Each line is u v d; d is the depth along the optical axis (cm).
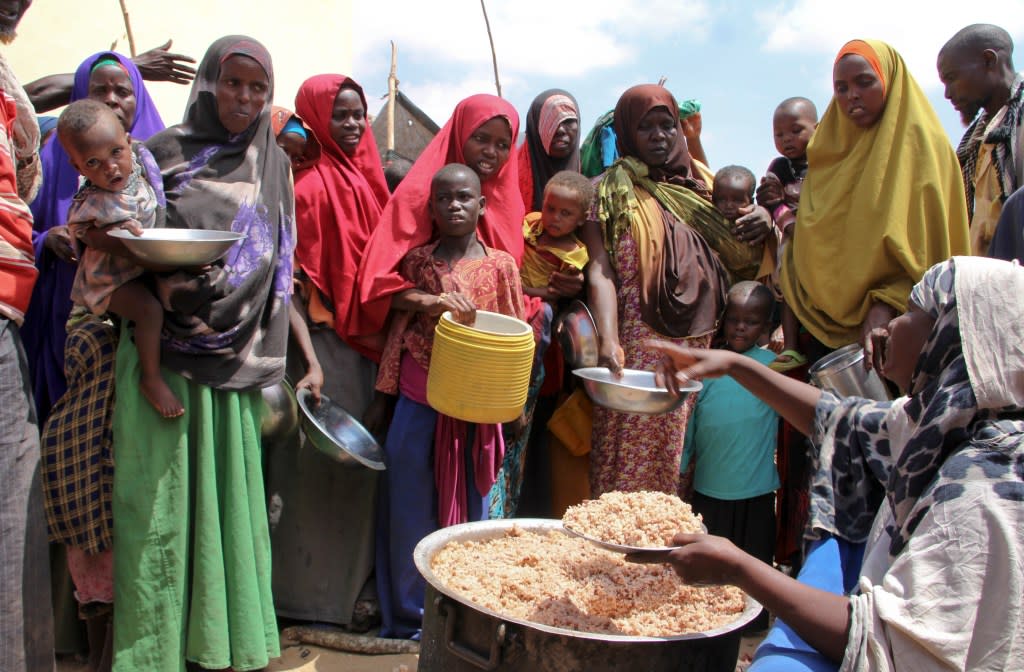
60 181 368
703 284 423
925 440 197
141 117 408
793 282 414
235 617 321
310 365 378
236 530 322
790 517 426
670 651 239
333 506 389
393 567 377
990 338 190
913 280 371
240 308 321
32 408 286
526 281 424
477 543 320
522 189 479
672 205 432
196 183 324
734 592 286
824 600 200
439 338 352
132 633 304
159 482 307
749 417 409
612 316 407
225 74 323
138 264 296
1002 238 318
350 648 368
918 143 379
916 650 181
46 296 348
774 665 207
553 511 443
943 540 182
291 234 351
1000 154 408
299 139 396
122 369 309
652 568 303
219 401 323
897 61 385
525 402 373
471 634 253
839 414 262
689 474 434
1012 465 183
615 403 353
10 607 272
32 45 663
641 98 429
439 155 405
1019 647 171
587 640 236
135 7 730
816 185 407
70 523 313
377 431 397
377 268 378
